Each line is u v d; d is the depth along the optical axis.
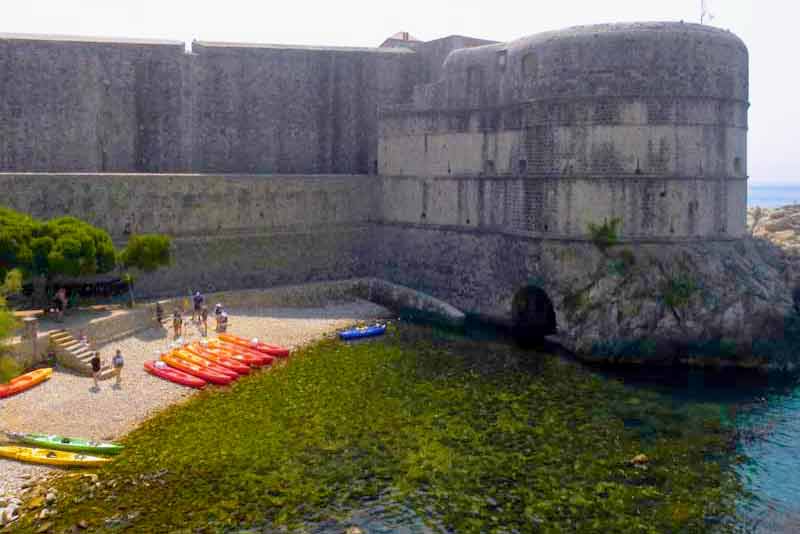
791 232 65.31
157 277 49.84
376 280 58.66
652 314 42.47
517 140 49.50
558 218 46.31
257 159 62.41
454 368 40.28
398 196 59.25
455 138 54.22
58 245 39.19
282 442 29.58
